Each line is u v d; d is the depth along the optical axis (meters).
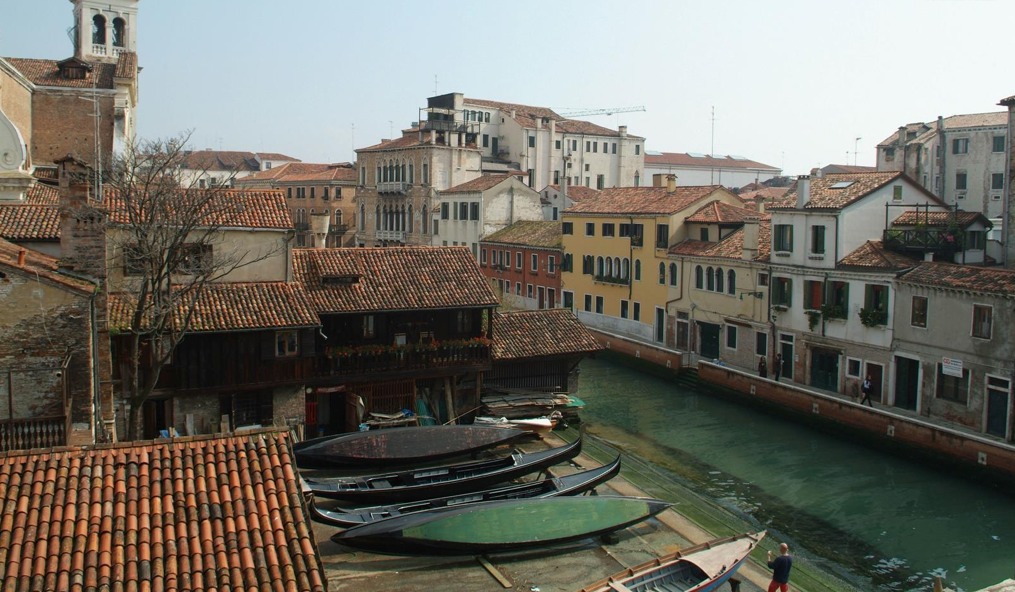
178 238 22.97
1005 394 28.83
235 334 25.05
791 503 25.80
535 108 86.44
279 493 11.46
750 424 34.59
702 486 27.20
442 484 22.97
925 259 34.25
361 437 24.72
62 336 17.28
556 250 56.62
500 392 31.16
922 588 20.30
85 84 37.78
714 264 43.66
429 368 28.33
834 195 37.47
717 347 44.03
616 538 21.03
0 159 25.73
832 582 20.06
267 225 26.83
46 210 24.58
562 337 32.62
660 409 37.09
